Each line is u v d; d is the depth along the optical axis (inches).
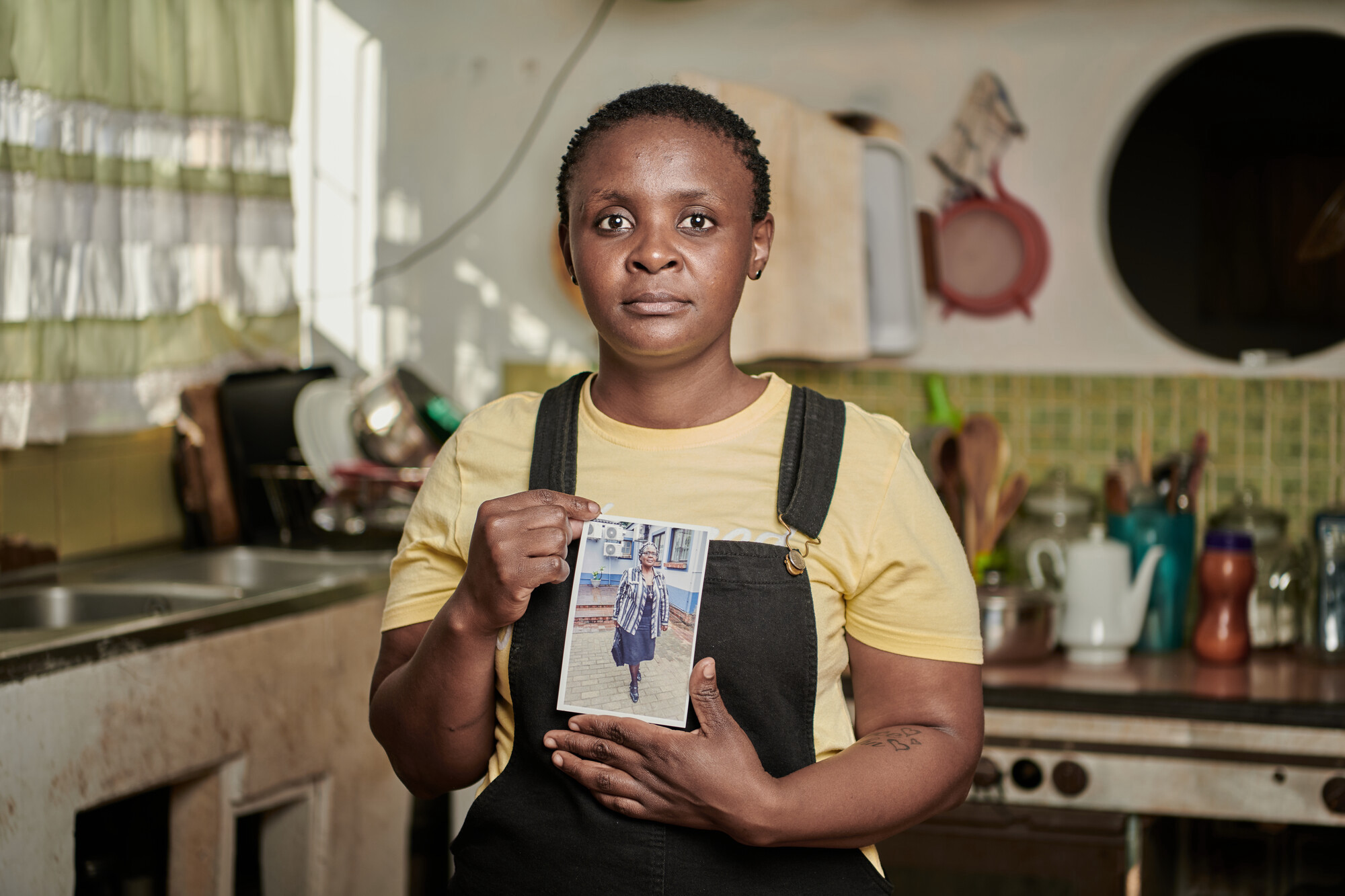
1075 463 95.0
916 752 36.1
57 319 80.9
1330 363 90.9
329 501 97.5
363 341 108.0
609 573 35.9
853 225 92.0
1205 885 76.3
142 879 74.8
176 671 69.3
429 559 40.5
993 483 91.8
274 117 98.3
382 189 106.8
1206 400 92.8
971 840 77.5
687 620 35.4
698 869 35.8
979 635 38.5
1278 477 92.0
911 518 37.5
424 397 99.0
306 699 79.4
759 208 37.5
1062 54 93.1
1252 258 91.5
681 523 36.5
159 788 75.5
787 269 92.7
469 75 104.2
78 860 73.3
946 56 94.9
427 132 105.5
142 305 88.5
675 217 35.3
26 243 78.0
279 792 78.1
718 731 33.9
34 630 65.6
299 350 103.0
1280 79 90.2
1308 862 75.4
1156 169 92.4
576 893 36.1
